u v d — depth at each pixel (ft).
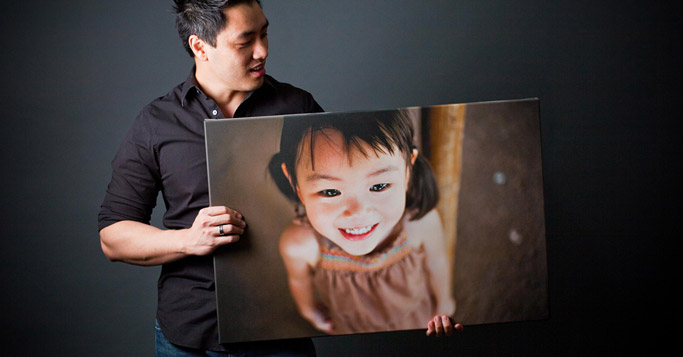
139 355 6.80
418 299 3.98
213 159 3.88
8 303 6.66
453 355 6.83
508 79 6.60
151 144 4.33
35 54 6.49
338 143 3.91
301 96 4.74
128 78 6.56
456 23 6.55
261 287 3.94
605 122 6.68
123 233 4.22
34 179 6.59
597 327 6.86
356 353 6.84
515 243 3.96
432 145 3.92
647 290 6.83
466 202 3.94
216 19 4.02
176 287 4.30
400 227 3.95
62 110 6.55
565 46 6.60
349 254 3.95
